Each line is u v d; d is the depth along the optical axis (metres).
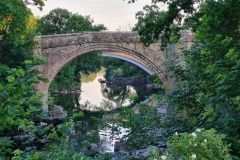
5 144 6.26
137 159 7.84
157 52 36.88
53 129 6.32
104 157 7.01
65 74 53.12
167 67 10.26
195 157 4.76
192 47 10.23
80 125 7.12
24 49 27.97
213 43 8.48
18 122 6.27
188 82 9.24
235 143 6.42
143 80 74.31
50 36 35.81
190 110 9.10
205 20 10.02
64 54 36.19
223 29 9.88
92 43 36.47
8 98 5.99
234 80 7.09
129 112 8.02
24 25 25.97
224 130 6.95
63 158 5.85
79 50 36.41
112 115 8.35
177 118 8.59
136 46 36.75
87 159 5.96
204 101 8.10
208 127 7.49
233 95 7.12
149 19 15.88
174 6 14.45
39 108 6.48
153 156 5.18
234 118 7.03
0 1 24.36
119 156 7.62
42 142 6.29
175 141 5.23
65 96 58.03
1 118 6.03
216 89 7.39
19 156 5.91
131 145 8.02
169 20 14.87
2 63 27.62
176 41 13.12
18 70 6.17
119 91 66.19
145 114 8.35
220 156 5.05
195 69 9.11
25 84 6.17
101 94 63.59
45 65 35.72
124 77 79.81
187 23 14.82
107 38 36.62
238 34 9.88
